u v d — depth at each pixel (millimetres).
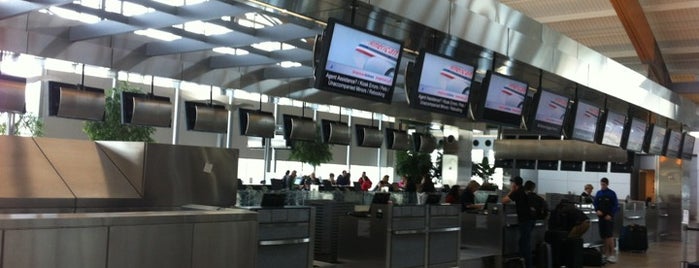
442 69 7266
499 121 8477
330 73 5926
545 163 18859
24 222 2914
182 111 20688
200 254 3727
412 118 15281
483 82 8148
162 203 6129
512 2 14039
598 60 10438
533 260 10930
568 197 14359
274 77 12703
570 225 10992
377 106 14758
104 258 3217
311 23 7387
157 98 11375
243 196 8844
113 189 5805
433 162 21594
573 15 14453
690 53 17250
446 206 9406
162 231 3500
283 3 5977
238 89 12297
